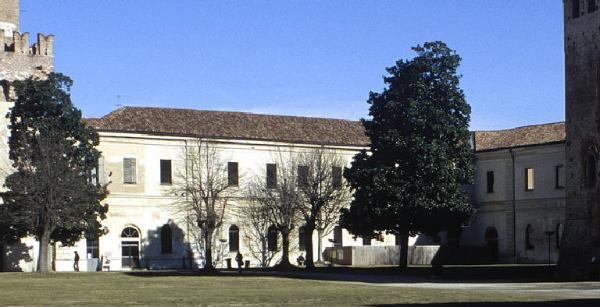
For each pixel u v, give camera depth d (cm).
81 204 8288
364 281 6316
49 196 8038
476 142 10438
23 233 8212
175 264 9706
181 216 9769
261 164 10238
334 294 4722
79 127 8631
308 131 10656
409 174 7669
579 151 6519
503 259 10025
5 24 9856
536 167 9669
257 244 10119
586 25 6506
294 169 10038
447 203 7594
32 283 6169
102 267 9319
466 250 10081
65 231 8362
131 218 9562
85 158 8650
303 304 4031
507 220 9981
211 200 9631
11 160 8800
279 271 8238
